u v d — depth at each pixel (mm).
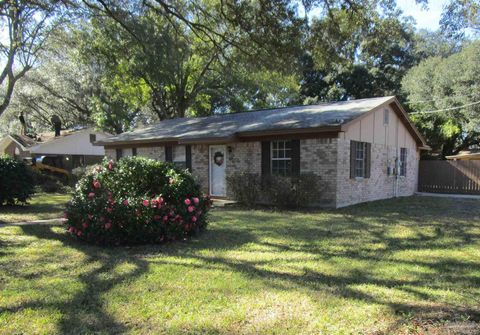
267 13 10695
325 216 9594
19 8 12727
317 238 6789
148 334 3088
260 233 7238
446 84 23328
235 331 3129
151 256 5492
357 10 10422
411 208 11406
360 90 29203
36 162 22547
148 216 6145
